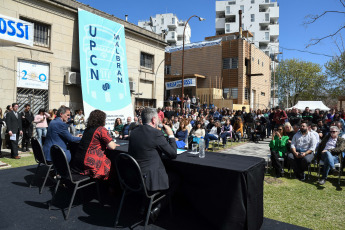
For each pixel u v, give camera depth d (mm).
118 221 3072
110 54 12141
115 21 12984
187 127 9453
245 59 23609
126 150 3746
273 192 4668
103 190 4230
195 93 23031
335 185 5176
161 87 16594
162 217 3227
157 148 2949
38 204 3553
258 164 3002
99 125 3480
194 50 25281
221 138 10656
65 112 4188
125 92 12734
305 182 5398
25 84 9352
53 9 10164
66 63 10766
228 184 2715
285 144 5977
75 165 3408
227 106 20797
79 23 10766
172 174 3215
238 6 59312
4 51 8680
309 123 6336
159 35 16156
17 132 7012
